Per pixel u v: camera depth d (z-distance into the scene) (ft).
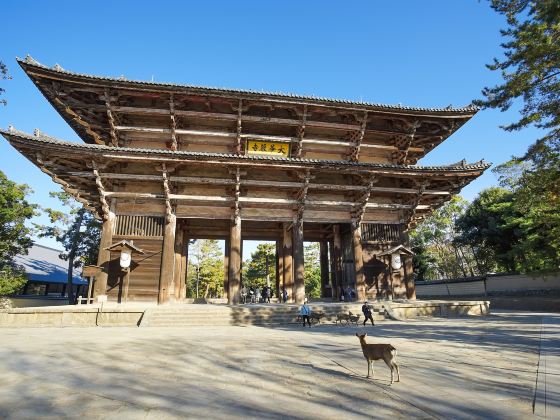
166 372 26.96
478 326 58.23
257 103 78.07
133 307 63.36
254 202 78.07
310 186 77.41
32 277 130.21
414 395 21.39
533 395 21.21
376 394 21.62
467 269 205.98
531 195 73.82
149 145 80.07
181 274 93.91
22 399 20.44
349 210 85.20
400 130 87.56
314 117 86.17
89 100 74.43
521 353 34.68
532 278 114.01
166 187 71.20
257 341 42.70
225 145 82.94
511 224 115.24
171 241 73.26
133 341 41.93
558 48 58.18
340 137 88.79
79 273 169.48
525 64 62.80
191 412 18.47
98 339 43.39
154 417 17.71
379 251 83.51
